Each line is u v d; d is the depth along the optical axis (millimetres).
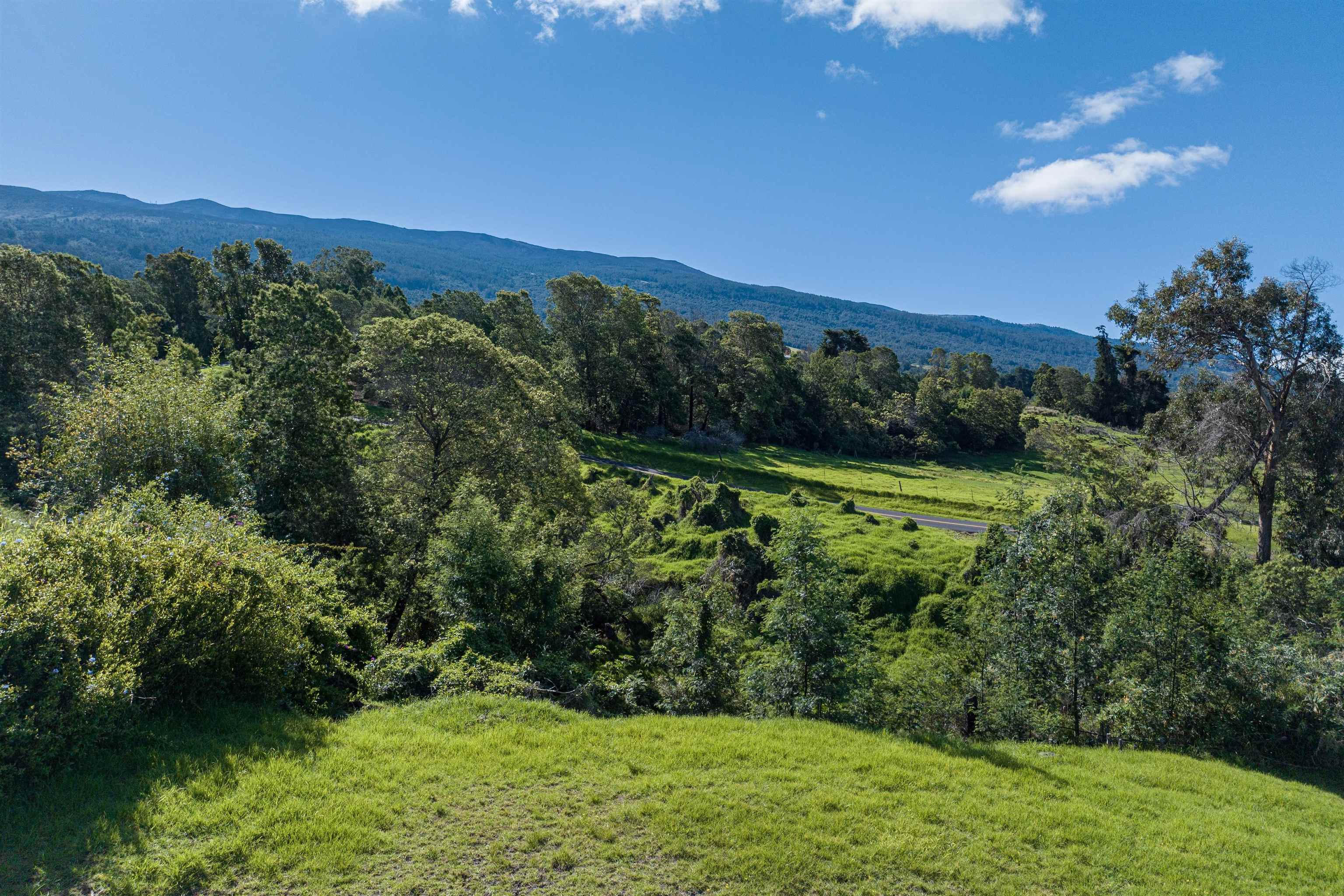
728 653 23578
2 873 6836
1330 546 32719
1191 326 34406
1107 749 17094
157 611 9969
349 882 7648
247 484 22953
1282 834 12219
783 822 9883
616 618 32469
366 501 29594
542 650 20141
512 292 95500
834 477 79125
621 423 93312
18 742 7914
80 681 8594
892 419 116625
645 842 9055
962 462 111938
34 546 9461
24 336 47875
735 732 13719
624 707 20156
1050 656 20312
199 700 10930
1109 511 34250
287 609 12594
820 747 13195
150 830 7852
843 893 8453
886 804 10891
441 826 8977
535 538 24922
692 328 121875
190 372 31047
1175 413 39781
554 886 7969
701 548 43156
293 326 31328
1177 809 12828
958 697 21266
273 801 8836
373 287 133875
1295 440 34156
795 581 18047
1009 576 21531
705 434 92250
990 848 9984
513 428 34875
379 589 27656
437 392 32812
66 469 18391
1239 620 18922
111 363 23500
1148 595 19266
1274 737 17969
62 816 7797
